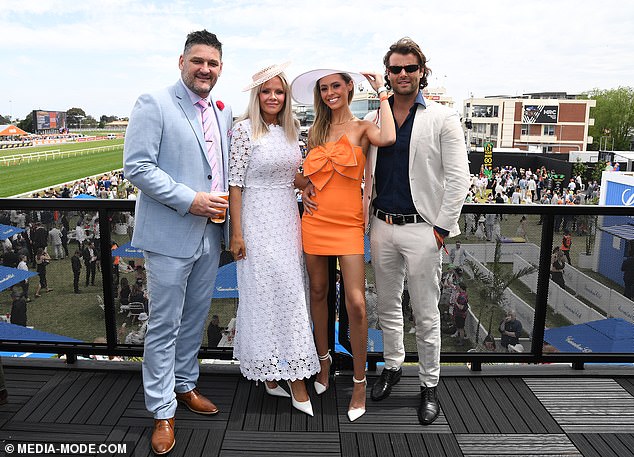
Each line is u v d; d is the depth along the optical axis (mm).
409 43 2316
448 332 2988
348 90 2453
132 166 2162
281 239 2459
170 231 2291
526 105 91062
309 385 2871
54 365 2982
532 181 32656
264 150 2371
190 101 2291
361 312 2480
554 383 2867
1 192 35906
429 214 2439
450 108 2402
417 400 2701
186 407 2604
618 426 2473
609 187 17531
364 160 2469
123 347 3000
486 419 2523
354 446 2307
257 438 2359
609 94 97750
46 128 165375
